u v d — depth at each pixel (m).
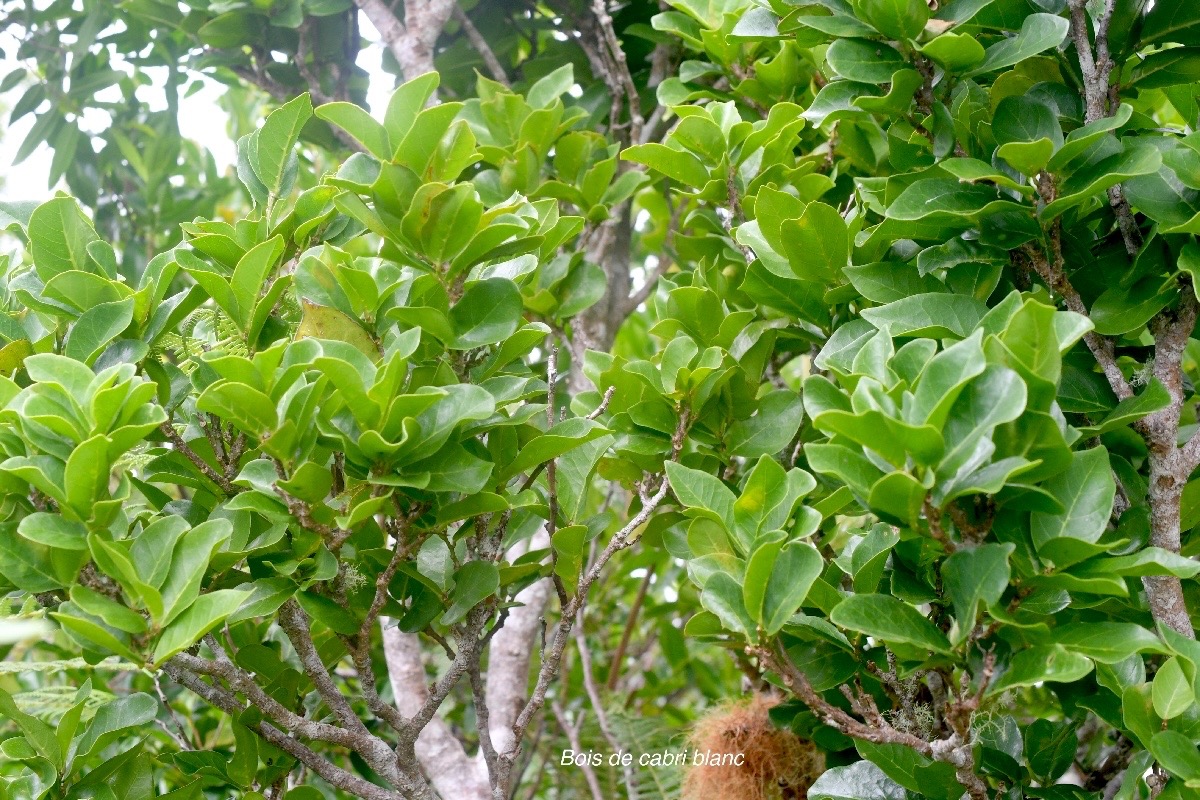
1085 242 1.92
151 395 1.54
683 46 3.37
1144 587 1.76
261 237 1.94
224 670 1.65
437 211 1.74
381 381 1.52
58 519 1.50
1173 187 1.73
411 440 1.60
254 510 1.63
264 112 4.96
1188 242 1.67
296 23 3.26
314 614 1.72
